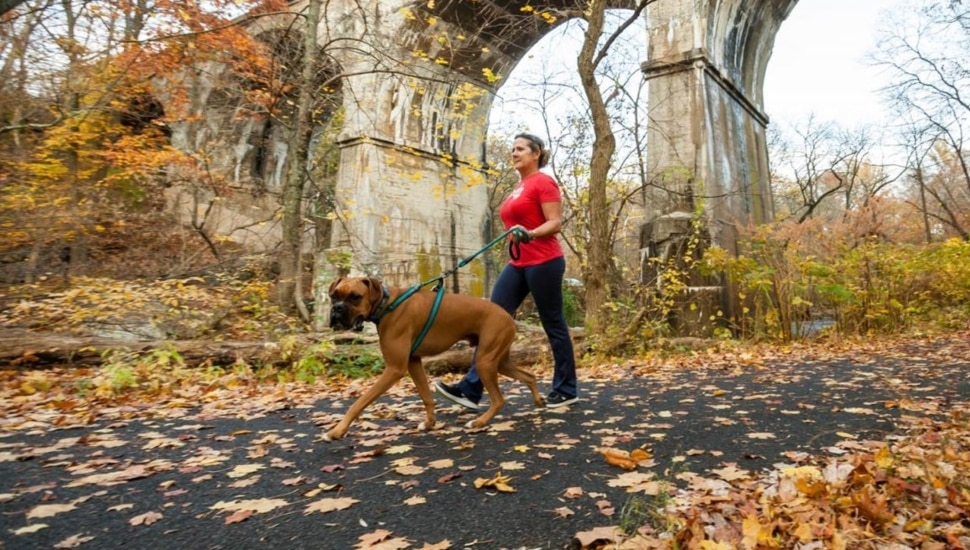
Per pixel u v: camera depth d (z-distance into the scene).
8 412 4.91
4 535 2.35
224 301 10.07
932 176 30.67
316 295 11.94
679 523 2.28
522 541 2.24
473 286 20.08
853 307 12.02
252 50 14.27
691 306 12.25
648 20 15.16
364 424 4.34
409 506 2.63
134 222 16.31
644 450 3.42
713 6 14.84
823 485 2.60
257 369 7.58
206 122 21.23
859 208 12.16
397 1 17.03
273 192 22.89
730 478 2.92
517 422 4.33
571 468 3.15
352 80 17.02
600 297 10.69
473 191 20.58
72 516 2.56
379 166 17.47
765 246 11.91
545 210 4.70
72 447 3.77
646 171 14.46
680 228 13.42
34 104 13.80
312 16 11.03
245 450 3.66
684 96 14.48
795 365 7.68
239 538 2.32
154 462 3.38
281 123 11.83
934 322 13.24
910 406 4.50
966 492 2.56
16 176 13.14
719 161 14.69
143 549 2.23
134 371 6.38
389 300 3.78
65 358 6.89
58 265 13.71
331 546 2.24
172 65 14.55
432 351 4.01
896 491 2.62
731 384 6.11
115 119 16.39
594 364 8.79
